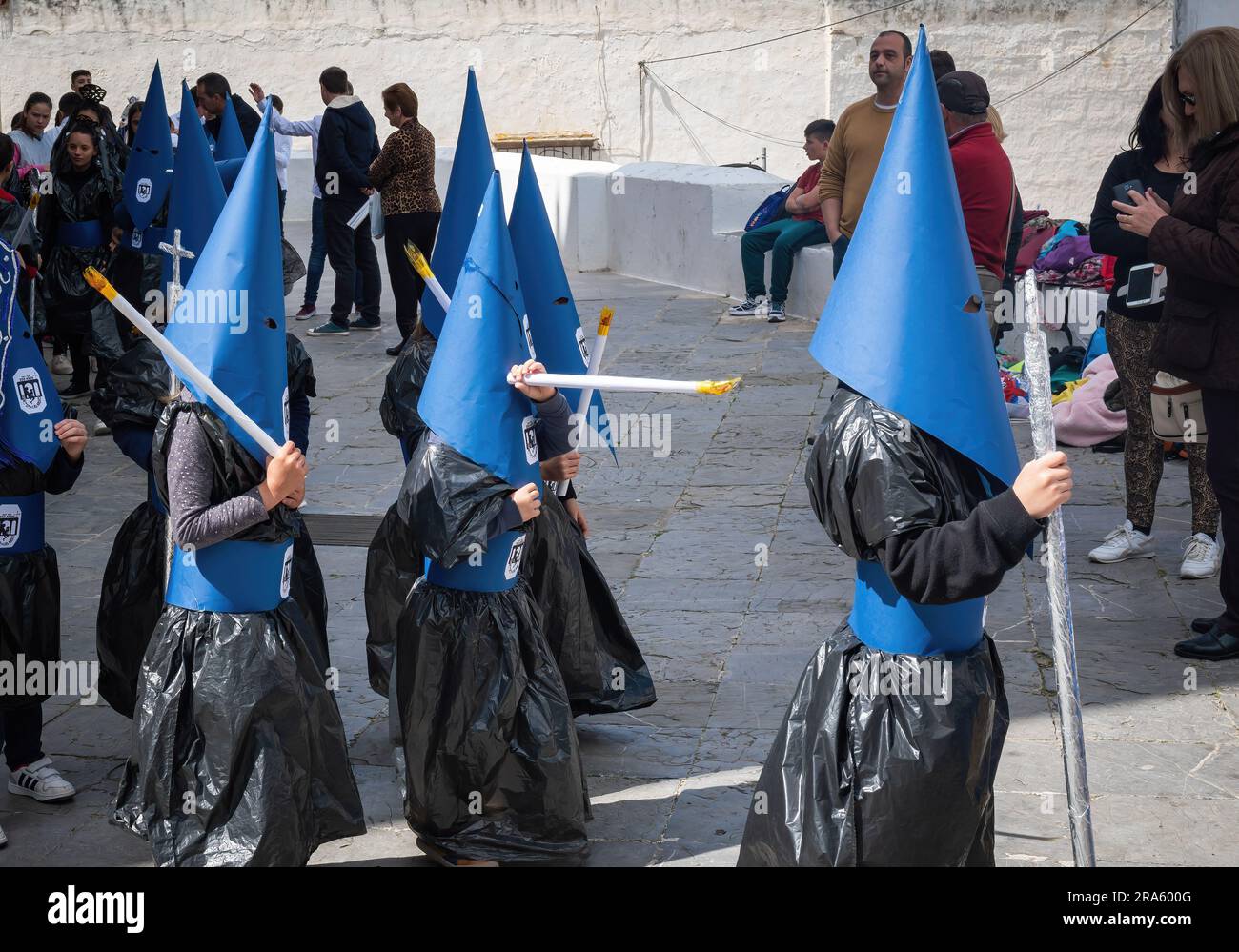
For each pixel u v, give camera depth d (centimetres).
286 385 339
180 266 441
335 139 1091
